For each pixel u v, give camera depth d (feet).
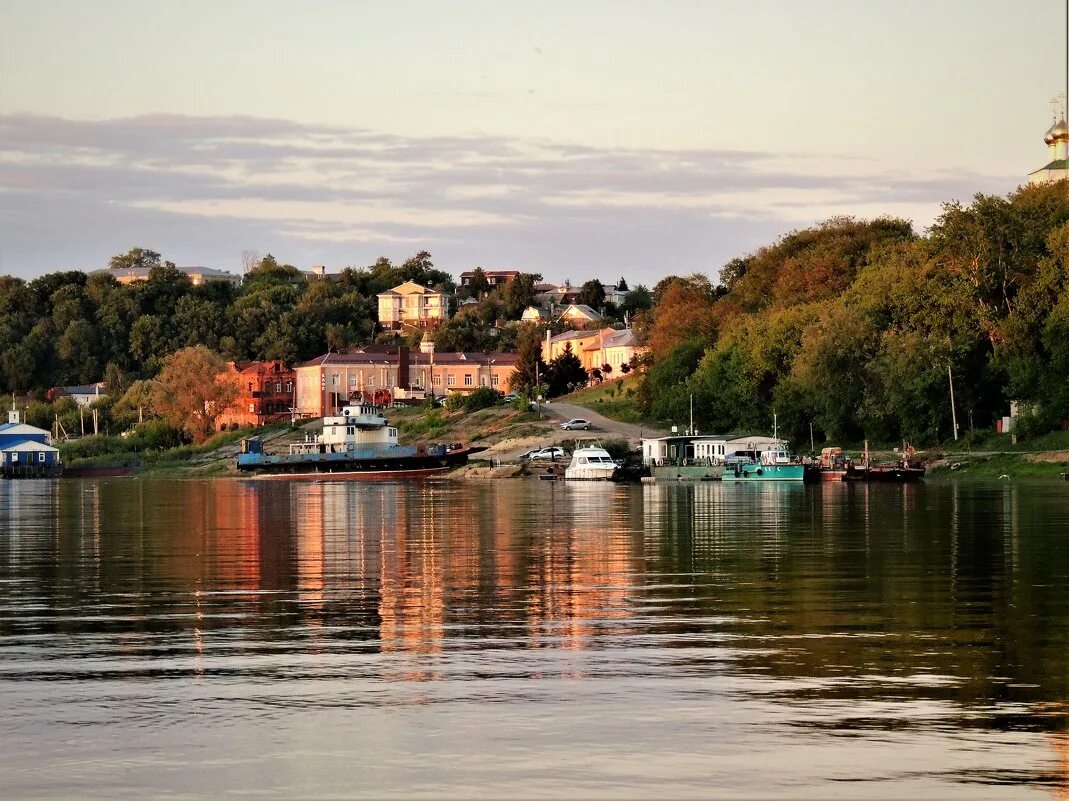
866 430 630.33
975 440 584.40
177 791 91.56
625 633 143.64
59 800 90.02
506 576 197.36
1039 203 646.33
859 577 190.70
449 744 100.73
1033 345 569.23
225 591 181.27
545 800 89.45
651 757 97.40
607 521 320.50
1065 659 128.06
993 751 98.12
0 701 114.01
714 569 203.72
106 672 125.08
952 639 138.41
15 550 249.55
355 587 184.96
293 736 103.14
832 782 92.12
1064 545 234.79
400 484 637.30
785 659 128.67
